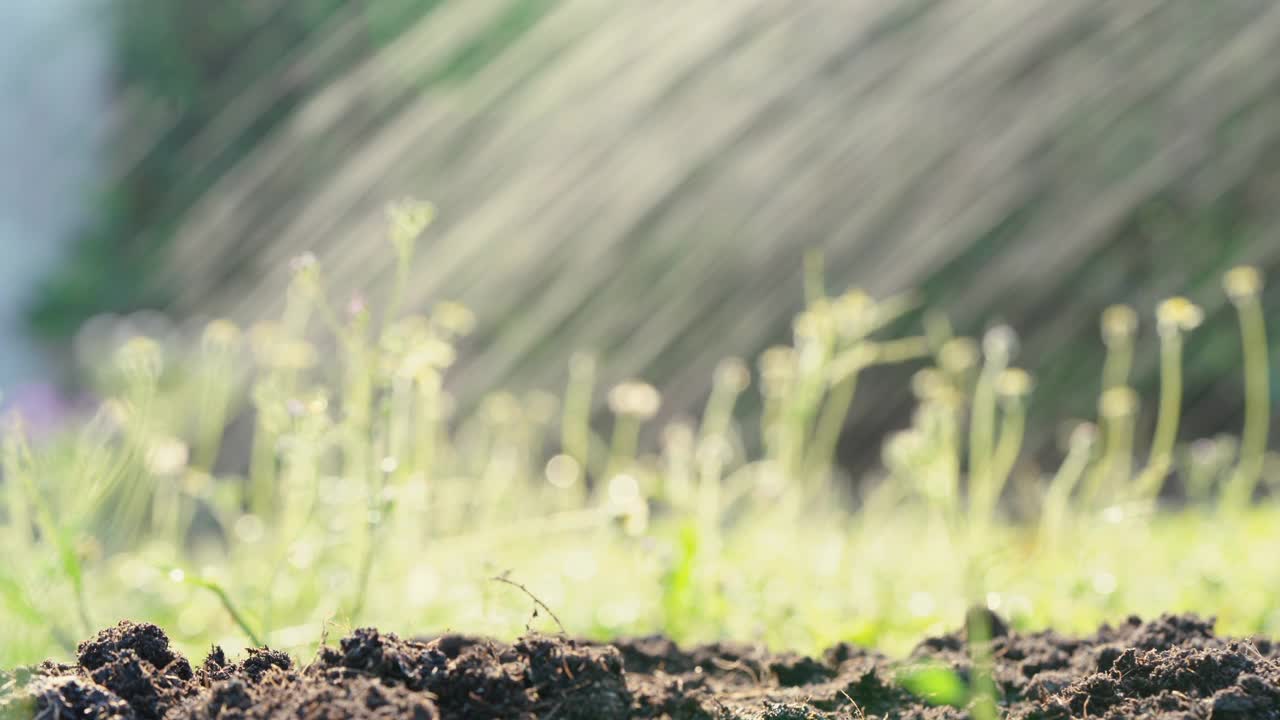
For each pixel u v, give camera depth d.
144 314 15.85
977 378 9.84
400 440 3.56
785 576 4.24
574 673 2.26
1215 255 12.05
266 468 4.97
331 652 2.24
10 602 3.05
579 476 5.67
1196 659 2.34
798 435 4.73
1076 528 4.84
